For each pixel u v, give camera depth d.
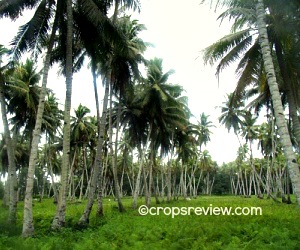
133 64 22.61
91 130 42.53
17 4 13.99
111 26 14.94
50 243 9.49
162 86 30.12
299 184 9.51
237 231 11.11
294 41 15.09
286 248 7.52
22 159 49.50
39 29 14.99
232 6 13.37
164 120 32.72
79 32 15.97
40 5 14.12
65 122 14.15
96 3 15.71
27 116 29.36
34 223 17.08
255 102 29.00
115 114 30.50
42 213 23.25
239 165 73.06
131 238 10.04
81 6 14.53
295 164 9.66
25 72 26.83
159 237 10.56
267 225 12.20
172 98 30.64
